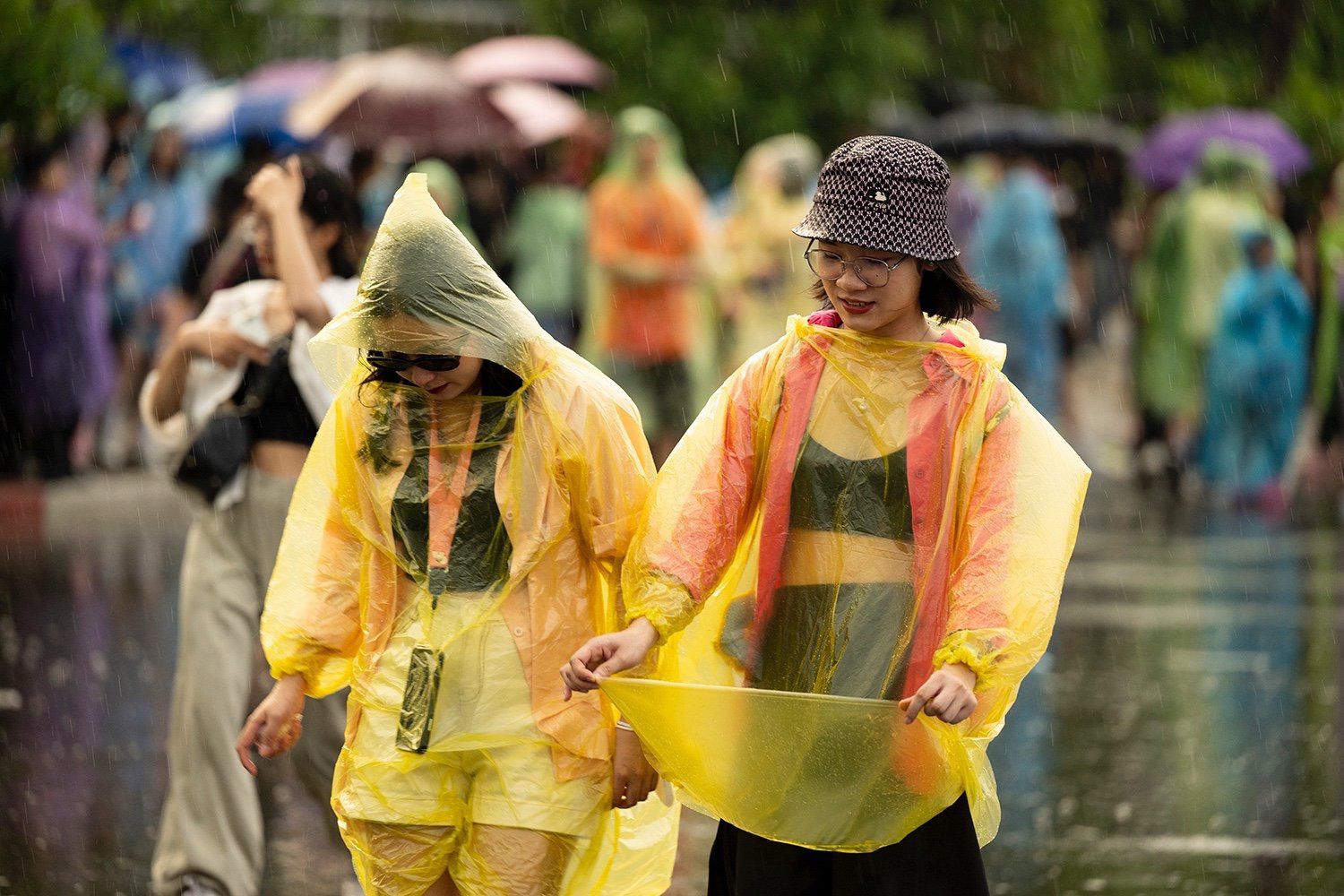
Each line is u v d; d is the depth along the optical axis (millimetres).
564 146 49281
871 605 11297
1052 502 11062
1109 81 70375
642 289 41625
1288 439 42938
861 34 60219
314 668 12062
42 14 36750
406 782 11695
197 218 45062
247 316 15664
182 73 54000
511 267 42938
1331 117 61312
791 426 11414
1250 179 45500
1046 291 47062
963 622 10844
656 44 58719
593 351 42062
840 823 11203
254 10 58281
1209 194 45500
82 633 27016
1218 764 20844
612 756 11719
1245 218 44656
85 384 39750
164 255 44406
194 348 15633
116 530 36719
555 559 11734
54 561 32969
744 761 11156
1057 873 17031
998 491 11086
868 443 11305
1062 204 63938
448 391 11734
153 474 42844
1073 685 24703
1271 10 65625
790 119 59062
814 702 11000
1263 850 17719
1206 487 44000
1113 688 24516
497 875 11555
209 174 48375
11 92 36750
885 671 11273
